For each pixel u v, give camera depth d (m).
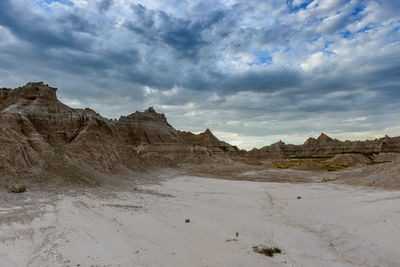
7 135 29.55
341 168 81.31
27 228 15.18
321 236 18.31
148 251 13.71
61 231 15.21
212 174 63.53
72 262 11.80
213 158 99.62
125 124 118.44
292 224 21.03
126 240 14.87
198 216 21.39
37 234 14.59
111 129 49.31
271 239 17.20
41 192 24.19
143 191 31.23
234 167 80.62
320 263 13.85
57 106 43.94
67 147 37.34
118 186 32.16
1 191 22.34
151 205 23.61
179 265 12.42
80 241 14.02
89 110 53.50
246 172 69.56
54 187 26.28
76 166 32.72
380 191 32.06
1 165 25.45
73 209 19.75
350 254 15.09
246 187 41.00
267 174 64.56
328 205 25.80
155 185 37.81
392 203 22.70
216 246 15.33
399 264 12.81
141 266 11.96
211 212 23.11
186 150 99.38
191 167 77.00
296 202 28.67
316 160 126.50
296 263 13.75
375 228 17.12
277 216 23.42
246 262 13.42
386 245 14.63
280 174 64.81
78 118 43.84
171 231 17.14
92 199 23.64
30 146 32.41
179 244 15.09
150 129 121.69
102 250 13.23
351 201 26.44
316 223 20.84
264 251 14.88
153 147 98.06
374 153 134.62
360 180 40.72
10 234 13.92
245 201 29.33
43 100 42.81
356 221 19.42
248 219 21.67
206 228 18.45
